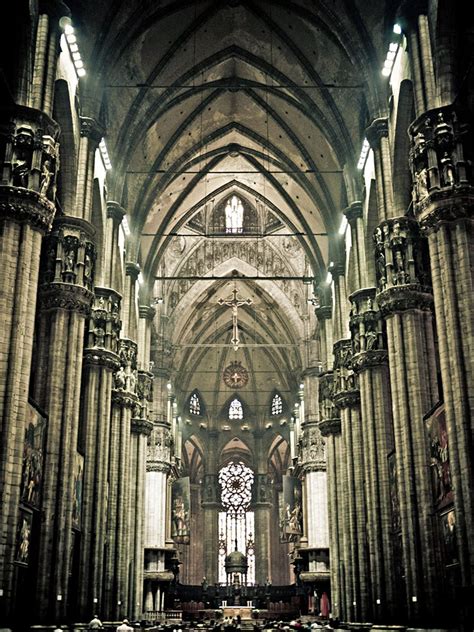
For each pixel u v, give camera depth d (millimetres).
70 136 28062
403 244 27750
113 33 30844
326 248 46875
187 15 35781
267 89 40375
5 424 19297
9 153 21078
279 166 45906
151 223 47750
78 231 27250
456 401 20078
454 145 22031
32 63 22484
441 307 21203
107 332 31547
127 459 37438
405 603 29062
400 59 28062
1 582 18609
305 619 49062
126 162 36875
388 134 29594
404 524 25438
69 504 24875
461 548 19250
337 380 38594
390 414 31641
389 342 27453
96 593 28797
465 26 22891
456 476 19812
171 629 37531
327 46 34812
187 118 42531
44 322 26328
